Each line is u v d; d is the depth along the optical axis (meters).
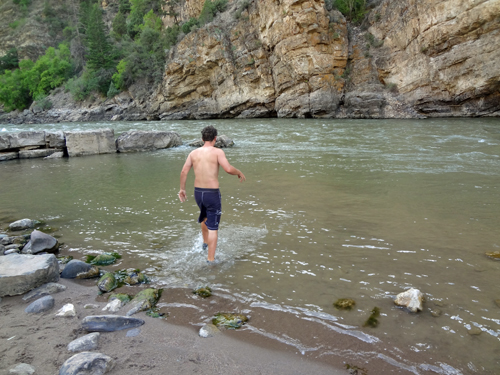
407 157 9.20
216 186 3.71
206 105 34.00
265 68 29.80
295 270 3.41
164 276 3.41
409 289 2.88
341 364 2.17
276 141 13.43
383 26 25.73
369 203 5.43
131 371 2.13
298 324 2.58
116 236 4.50
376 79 25.91
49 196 6.63
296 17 25.72
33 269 3.24
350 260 3.56
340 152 10.41
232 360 2.23
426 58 22.75
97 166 9.75
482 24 19.97
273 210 5.23
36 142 12.01
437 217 4.73
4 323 2.71
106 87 44.34
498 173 7.15
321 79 26.36
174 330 2.57
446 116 22.38
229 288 3.13
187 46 34.47
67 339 2.48
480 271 3.26
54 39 73.38
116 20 55.34
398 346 2.30
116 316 2.65
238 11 31.92
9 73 61.16
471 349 2.25
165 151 12.09
